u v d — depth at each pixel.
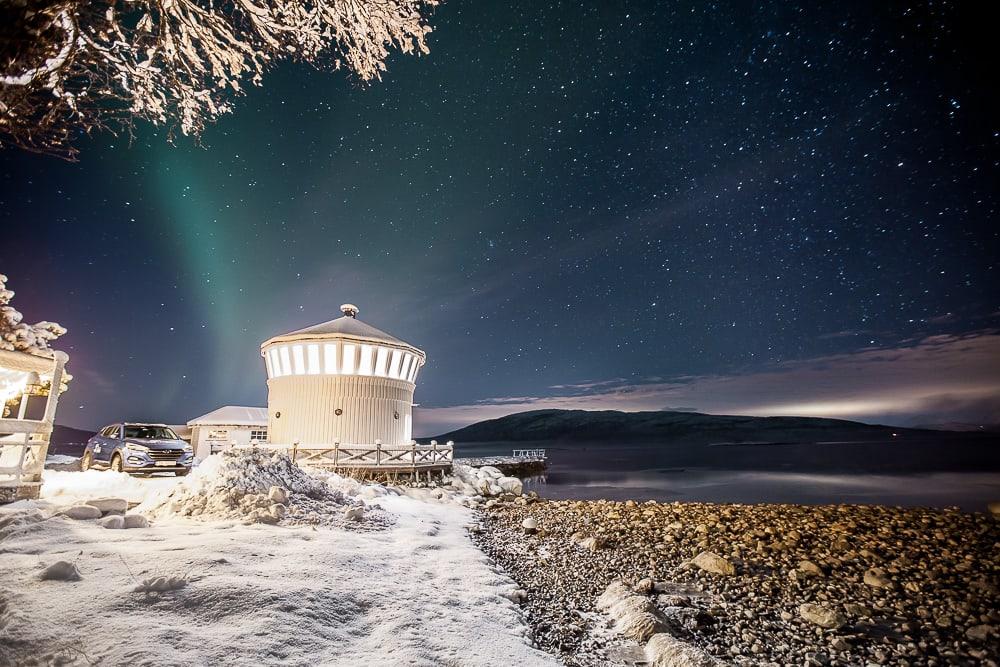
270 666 3.59
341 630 4.42
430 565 7.01
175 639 3.66
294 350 21.27
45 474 12.72
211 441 30.53
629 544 10.02
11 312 12.03
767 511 14.48
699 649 4.99
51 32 5.31
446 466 20.62
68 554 5.26
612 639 5.40
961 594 7.39
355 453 18.39
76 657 3.29
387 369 22.05
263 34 7.62
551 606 6.31
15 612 3.74
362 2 7.67
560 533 11.07
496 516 13.64
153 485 11.53
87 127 7.68
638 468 58.81
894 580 7.99
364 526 8.86
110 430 16.83
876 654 5.48
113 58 7.04
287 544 6.61
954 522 12.81
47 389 11.52
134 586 4.39
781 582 7.84
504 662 4.34
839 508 15.18
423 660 4.02
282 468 10.45
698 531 11.25
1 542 5.60
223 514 8.19
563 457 93.94
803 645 5.62
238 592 4.54
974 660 5.42
